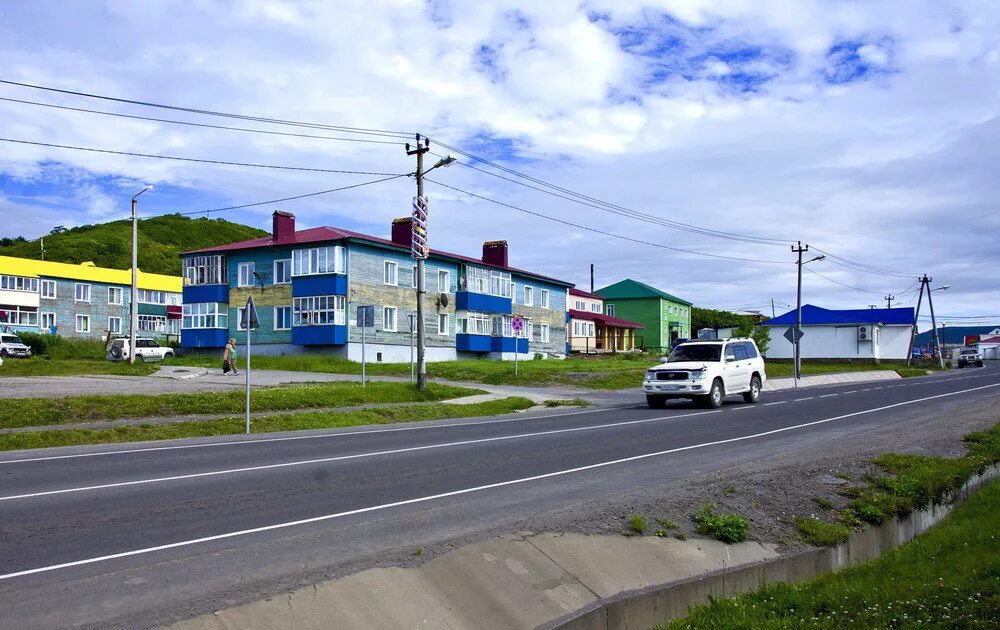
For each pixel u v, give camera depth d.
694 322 112.88
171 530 7.50
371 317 26.73
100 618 5.09
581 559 6.81
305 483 10.23
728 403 26.05
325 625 5.18
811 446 14.09
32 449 14.19
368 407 22.39
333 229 47.34
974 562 7.77
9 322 64.75
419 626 5.40
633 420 19.95
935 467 11.61
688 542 7.59
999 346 115.38
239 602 5.38
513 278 58.31
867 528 8.90
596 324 77.06
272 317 45.91
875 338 76.62
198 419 18.55
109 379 29.31
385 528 7.66
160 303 78.38
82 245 109.81
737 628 5.93
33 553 6.60
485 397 26.62
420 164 25.83
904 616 6.12
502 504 8.90
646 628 6.25
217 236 145.62
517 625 5.73
